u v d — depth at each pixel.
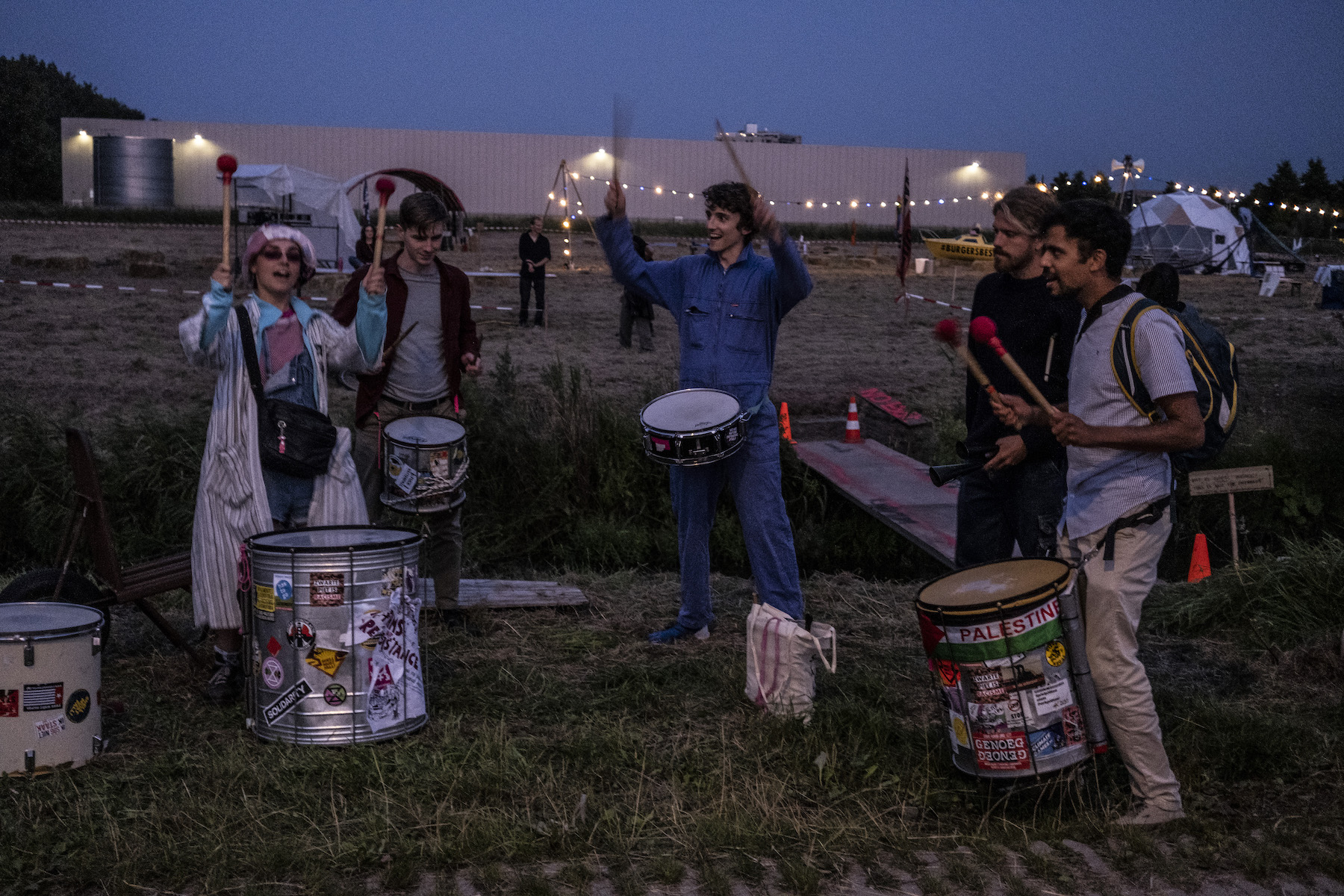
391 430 5.07
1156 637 5.51
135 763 3.80
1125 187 35.69
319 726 3.89
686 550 5.21
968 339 4.45
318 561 3.85
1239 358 14.03
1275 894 3.18
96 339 13.17
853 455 8.89
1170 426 3.23
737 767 3.87
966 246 30.14
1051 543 4.20
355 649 3.90
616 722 4.24
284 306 4.38
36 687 3.63
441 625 5.35
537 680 4.71
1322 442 8.59
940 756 3.92
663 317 18.59
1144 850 3.33
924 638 3.51
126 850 3.23
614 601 5.93
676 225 46.09
